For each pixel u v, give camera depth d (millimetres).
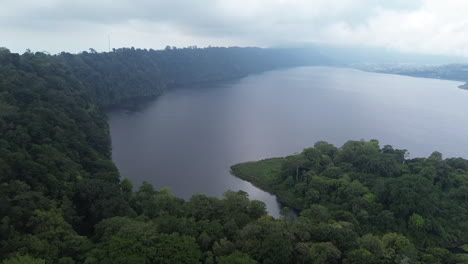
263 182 134875
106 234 67375
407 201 99625
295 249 67938
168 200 86625
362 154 127188
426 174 115688
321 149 142500
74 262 60156
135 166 146250
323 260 65688
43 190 81438
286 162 133375
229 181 136250
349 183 112875
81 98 177375
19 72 145875
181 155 162500
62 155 102062
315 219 86562
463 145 197250
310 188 117062
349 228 82438
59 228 67250
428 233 98562
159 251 61438
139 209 87625
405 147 192250
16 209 67562
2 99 114750
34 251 60125
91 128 145375
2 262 55875
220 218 80000
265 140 191875
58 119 123188
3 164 78375
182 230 70312
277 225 71625
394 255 72688
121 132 195625
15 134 97438
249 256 63062
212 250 67438
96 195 83250
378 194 106188
